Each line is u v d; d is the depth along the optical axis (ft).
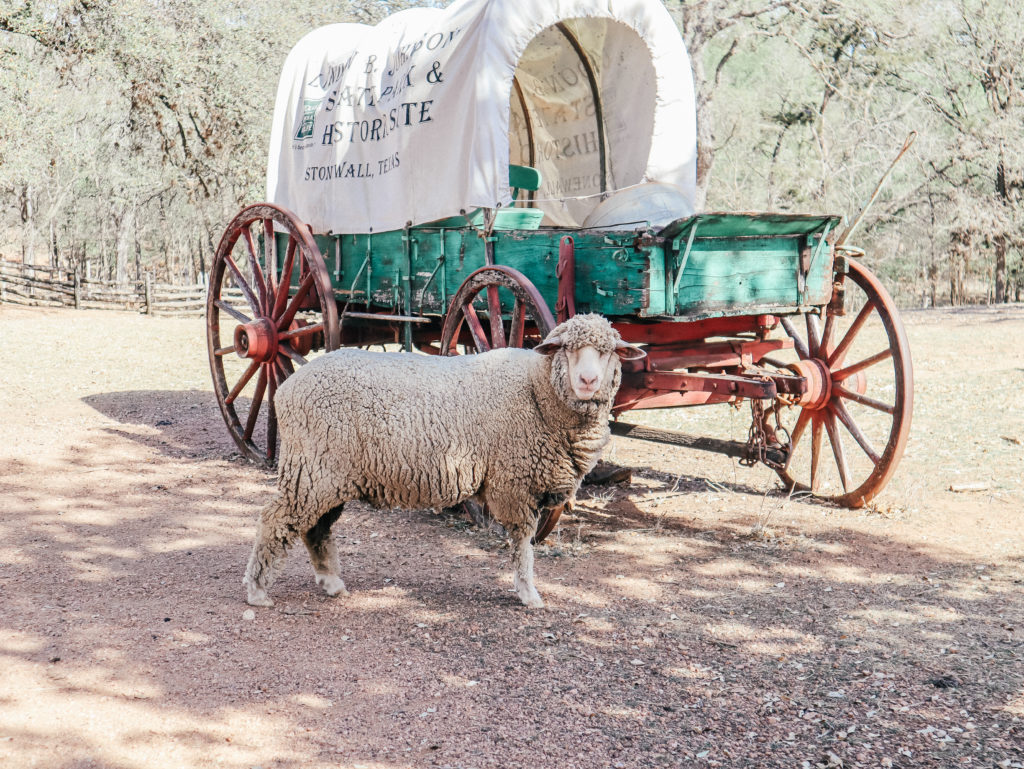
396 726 11.37
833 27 70.03
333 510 15.80
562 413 14.47
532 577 15.65
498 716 11.67
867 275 21.03
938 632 14.42
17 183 70.03
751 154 98.89
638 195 21.74
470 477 14.80
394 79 22.68
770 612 15.38
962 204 87.45
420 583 16.71
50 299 83.66
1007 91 81.82
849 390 21.38
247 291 26.78
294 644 13.75
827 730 11.37
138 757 10.43
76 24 56.70
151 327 67.21
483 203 19.66
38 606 14.98
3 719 11.09
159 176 103.14
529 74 26.21
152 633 13.97
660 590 16.44
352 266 25.11
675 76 22.36
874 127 78.79
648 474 25.29
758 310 18.47
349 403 14.40
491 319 19.15
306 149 26.32
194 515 21.29
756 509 21.80
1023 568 17.38
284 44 64.03
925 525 20.31
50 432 30.40
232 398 27.35
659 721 11.61
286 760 10.50
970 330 56.70
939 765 10.52
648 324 19.24
